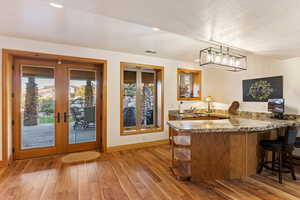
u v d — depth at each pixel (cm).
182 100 487
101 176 261
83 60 352
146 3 139
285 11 151
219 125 248
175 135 324
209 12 156
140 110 450
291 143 245
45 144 348
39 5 190
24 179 249
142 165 304
